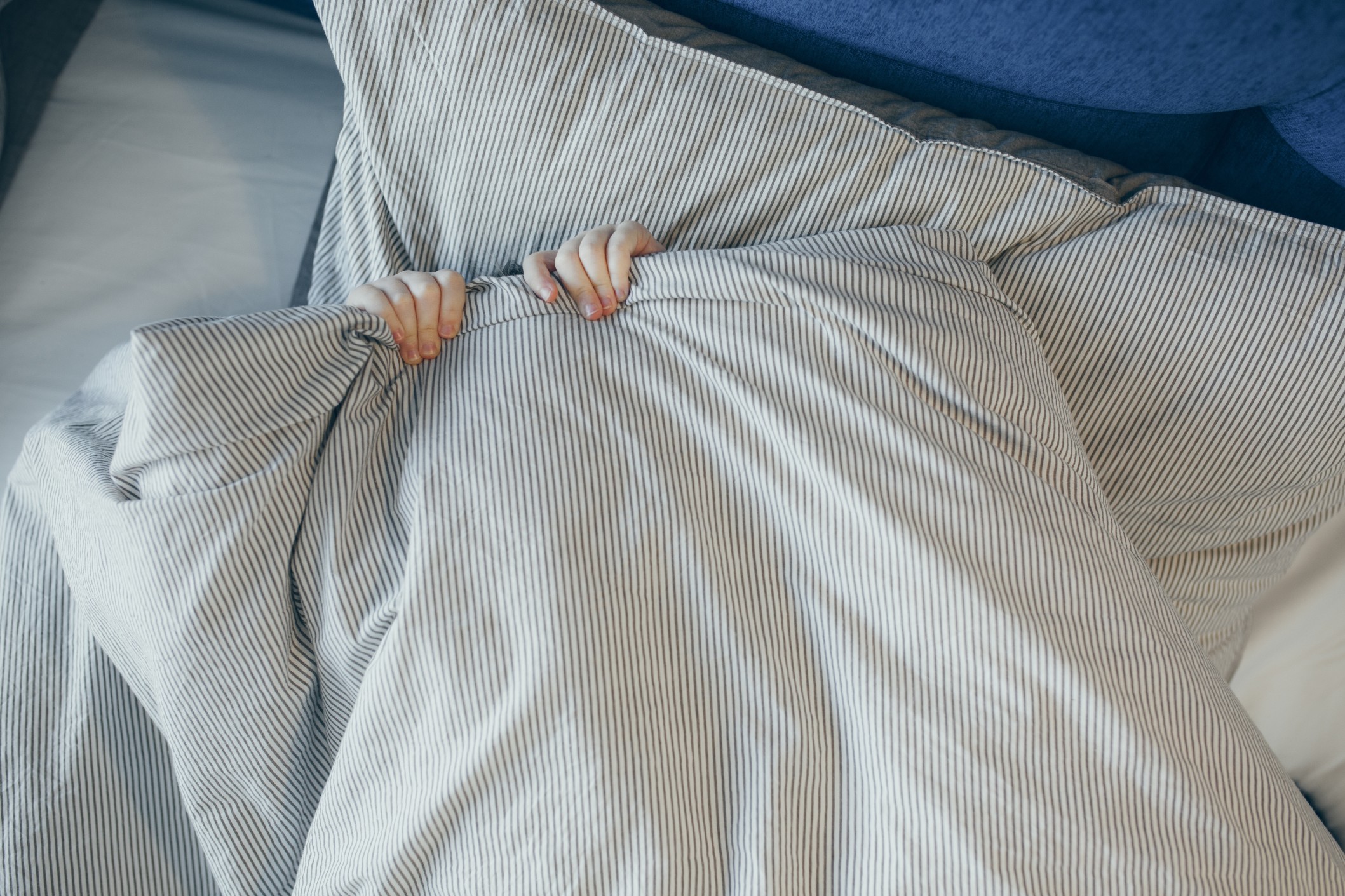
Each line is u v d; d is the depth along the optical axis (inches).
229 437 24.2
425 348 26.1
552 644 23.4
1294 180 28.8
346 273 30.0
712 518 25.0
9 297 31.2
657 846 22.8
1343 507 31.4
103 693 26.6
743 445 25.1
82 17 34.1
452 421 25.1
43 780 25.8
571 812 22.9
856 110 27.4
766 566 25.0
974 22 26.2
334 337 25.1
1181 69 26.1
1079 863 23.0
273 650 24.7
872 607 24.4
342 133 29.9
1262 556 29.8
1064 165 28.1
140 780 26.3
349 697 25.2
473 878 23.0
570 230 28.3
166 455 24.2
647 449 25.0
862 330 25.5
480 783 23.1
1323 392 27.4
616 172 27.7
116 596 25.2
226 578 24.3
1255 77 26.1
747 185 27.7
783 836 23.6
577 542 24.1
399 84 27.7
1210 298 27.3
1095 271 27.7
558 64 27.2
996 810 23.2
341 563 24.9
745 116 27.4
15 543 28.1
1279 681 31.2
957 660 23.9
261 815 25.5
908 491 24.5
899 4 26.5
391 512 25.2
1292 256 27.3
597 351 25.8
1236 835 23.5
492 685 23.5
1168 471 28.3
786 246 26.4
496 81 27.3
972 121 28.7
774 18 28.2
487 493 24.3
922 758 23.5
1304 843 24.2
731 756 24.1
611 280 26.3
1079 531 24.8
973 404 25.3
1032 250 28.1
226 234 32.4
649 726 23.6
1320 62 25.8
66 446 26.7
